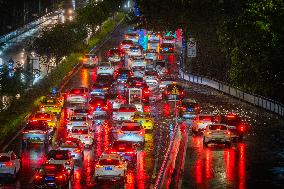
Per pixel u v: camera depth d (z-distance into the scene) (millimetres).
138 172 72812
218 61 149625
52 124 94875
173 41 179000
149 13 167000
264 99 113062
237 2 149375
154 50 176375
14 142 89000
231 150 83750
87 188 66000
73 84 135500
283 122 103125
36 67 129375
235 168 73625
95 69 152625
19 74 109562
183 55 156625
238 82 120312
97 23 196625
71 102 118250
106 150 77375
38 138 85938
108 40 192750
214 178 69000
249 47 118062
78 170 74062
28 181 69188
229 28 123938
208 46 151375
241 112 111188
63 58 159500
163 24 164750
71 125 94000
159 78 137750
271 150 83750
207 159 78188
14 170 68938
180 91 121125
